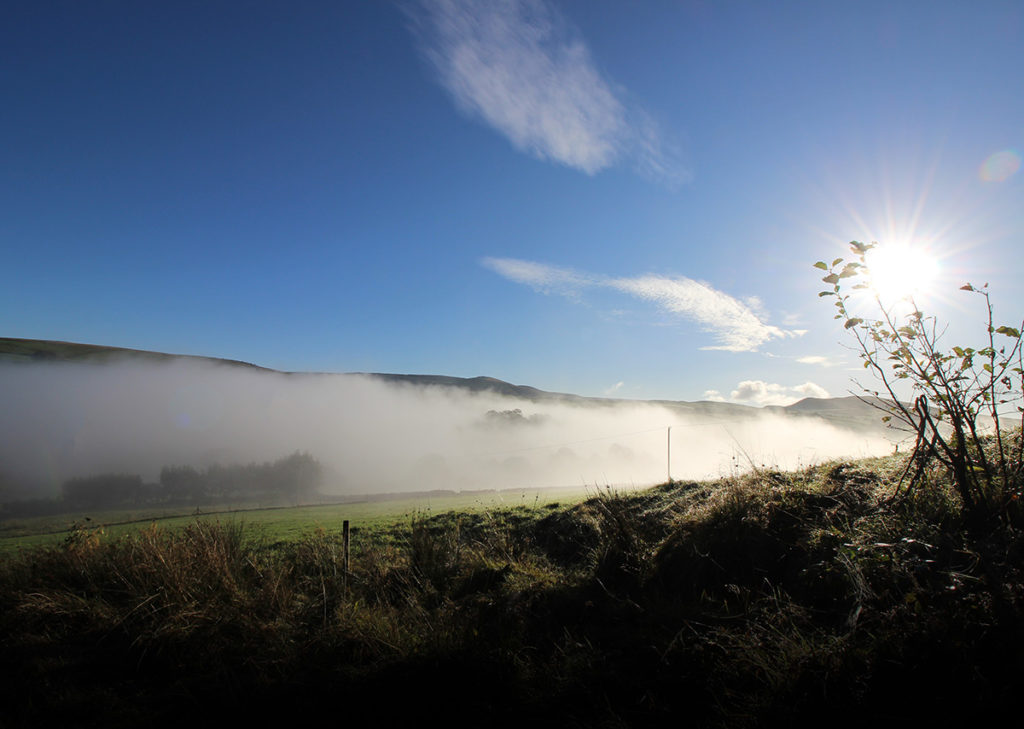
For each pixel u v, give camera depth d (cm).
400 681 517
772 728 396
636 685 473
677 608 577
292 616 673
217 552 819
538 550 920
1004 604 406
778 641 469
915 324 535
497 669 521
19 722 488
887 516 584
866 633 449
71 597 727
